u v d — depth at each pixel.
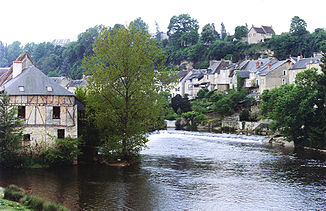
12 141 37.62
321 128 57.03
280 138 64.25
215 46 142.62
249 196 29.70
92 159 45.75
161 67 43.94
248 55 133.12
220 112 91.56
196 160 46.34
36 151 39.50
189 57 150.12
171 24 179.75
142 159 47.09
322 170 39.72
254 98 87.38
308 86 60.03
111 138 42.50
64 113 40.12
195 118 94.50
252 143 64.00
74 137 40.38
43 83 40.50
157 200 28.39
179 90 128.12
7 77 51.06
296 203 27.83
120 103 43.19
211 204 27.52
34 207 23.69
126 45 41.88
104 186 32.47
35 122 39.53
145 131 43.75
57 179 34.56
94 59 43.16
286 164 43.28
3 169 38.31
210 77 116.25
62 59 190.00
